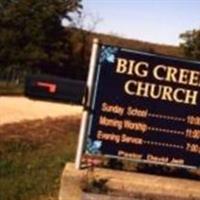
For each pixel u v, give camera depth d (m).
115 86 7.04
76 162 6.96
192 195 6.91
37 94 6.47
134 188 6.86
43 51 33.41
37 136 11.01
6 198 7.48
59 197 6.85
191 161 7.16
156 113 7.11
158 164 7.16
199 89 7.12
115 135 7.07
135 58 7.03
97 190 6.80
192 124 7.14
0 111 14.59
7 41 32.53
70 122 13.45
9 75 31.12
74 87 6.50
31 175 8.37
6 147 9.79
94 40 6.96
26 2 33.16
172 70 7.07
